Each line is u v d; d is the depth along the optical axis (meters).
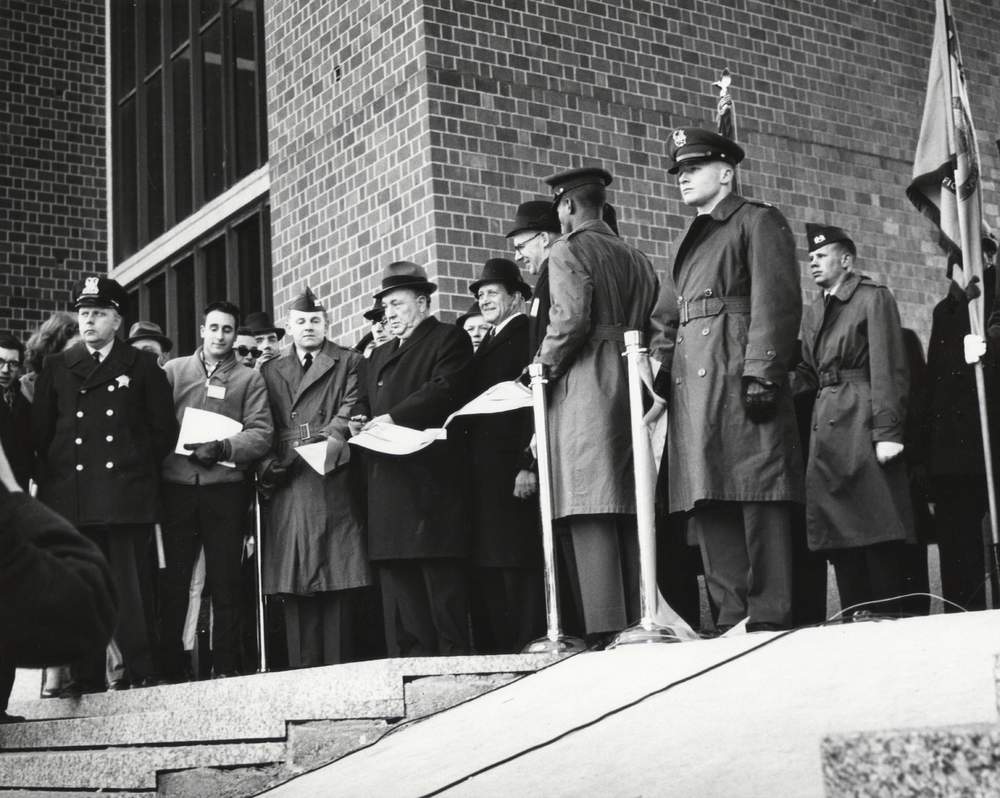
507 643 6.71
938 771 1.84
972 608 6.45
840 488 6.17
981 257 6.45
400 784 4.12
